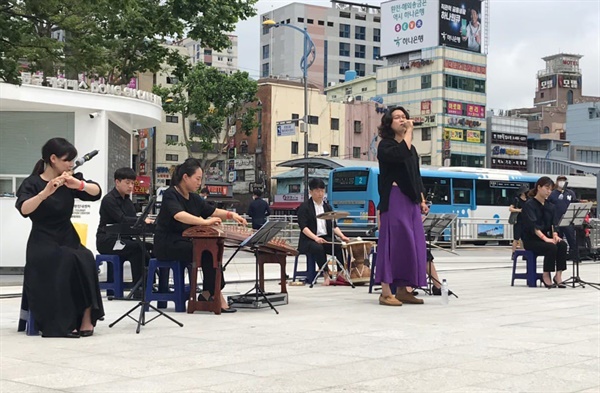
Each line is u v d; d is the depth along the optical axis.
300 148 61.50
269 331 6.51
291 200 57.06
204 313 7.98
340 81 95.75
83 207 14.49
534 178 35.59
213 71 49.72
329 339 6.01
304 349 5.52
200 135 55.34
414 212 8.71
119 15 25.66
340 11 96.00
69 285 6.30
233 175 60.94
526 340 5.93
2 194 14.65
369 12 98.00
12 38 18.44
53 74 20.56
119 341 6.00
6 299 10.15
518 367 4.78
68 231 6.50
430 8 70.81
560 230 13.90
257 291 8.45
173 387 4.22
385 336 6.16
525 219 11.40
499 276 14.20
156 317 7.27
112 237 9.66
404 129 8.55
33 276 6.32
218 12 26.75
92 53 20.39
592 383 4.29
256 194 19.39
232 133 59.06
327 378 4.45
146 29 26.20
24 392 4.12
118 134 16.09
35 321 6.35
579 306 8.57
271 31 95.81
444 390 4.11
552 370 4.68
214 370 4.72
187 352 5.43
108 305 8.95
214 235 7.91
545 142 81.12
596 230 20.50
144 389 4.17
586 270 16.20
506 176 34.34
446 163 64.06
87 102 14.48
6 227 14.38
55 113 14.71
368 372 4.63
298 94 61.44
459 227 31.81
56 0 18.25
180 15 26.53
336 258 11.96
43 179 6.47
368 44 97.44
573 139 93.38
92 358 5.21
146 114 15.59
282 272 9.01
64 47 20.39
